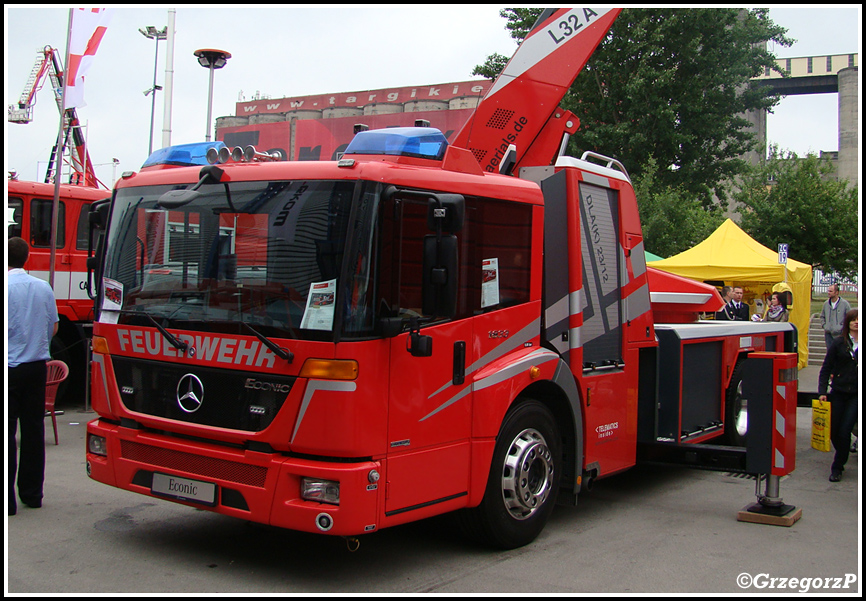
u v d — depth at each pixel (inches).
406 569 187.3
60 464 290.4
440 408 179.0
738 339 327.3
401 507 169.3
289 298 166.7
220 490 173.0
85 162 525.0
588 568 190.7
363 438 160.9
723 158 1061.8
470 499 187.9
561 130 264.1
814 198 1030.4
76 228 422.9
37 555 190.9
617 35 945.5
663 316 321.7
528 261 209.3
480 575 183.6
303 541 208.4
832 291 568.1
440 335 179.5
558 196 225.9
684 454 256.5
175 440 181.3
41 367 226.8
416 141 183.3
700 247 695.7
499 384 193.3
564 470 222.7
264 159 194.7
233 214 178.4
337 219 165.0
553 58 264.7
